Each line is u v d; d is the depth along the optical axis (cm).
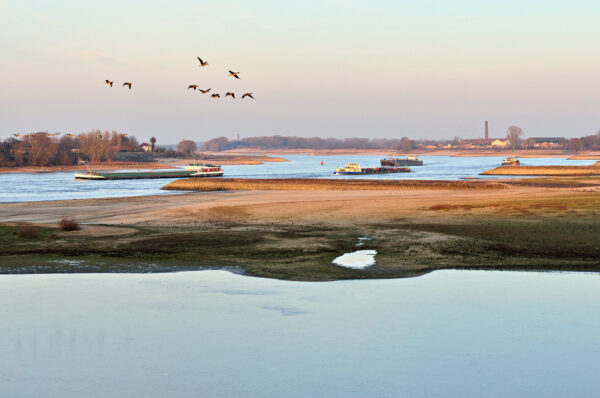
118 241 4528
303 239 4634
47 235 4756
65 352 2367
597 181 12069
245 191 10650
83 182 14925
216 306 2930
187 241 4519
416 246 4341
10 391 2036
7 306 2927
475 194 8381
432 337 2520
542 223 5225
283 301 3016
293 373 2181
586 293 3134
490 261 3859
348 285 3309
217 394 2012
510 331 2586
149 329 2617
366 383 2100
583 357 2316
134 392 2030
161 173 17912
